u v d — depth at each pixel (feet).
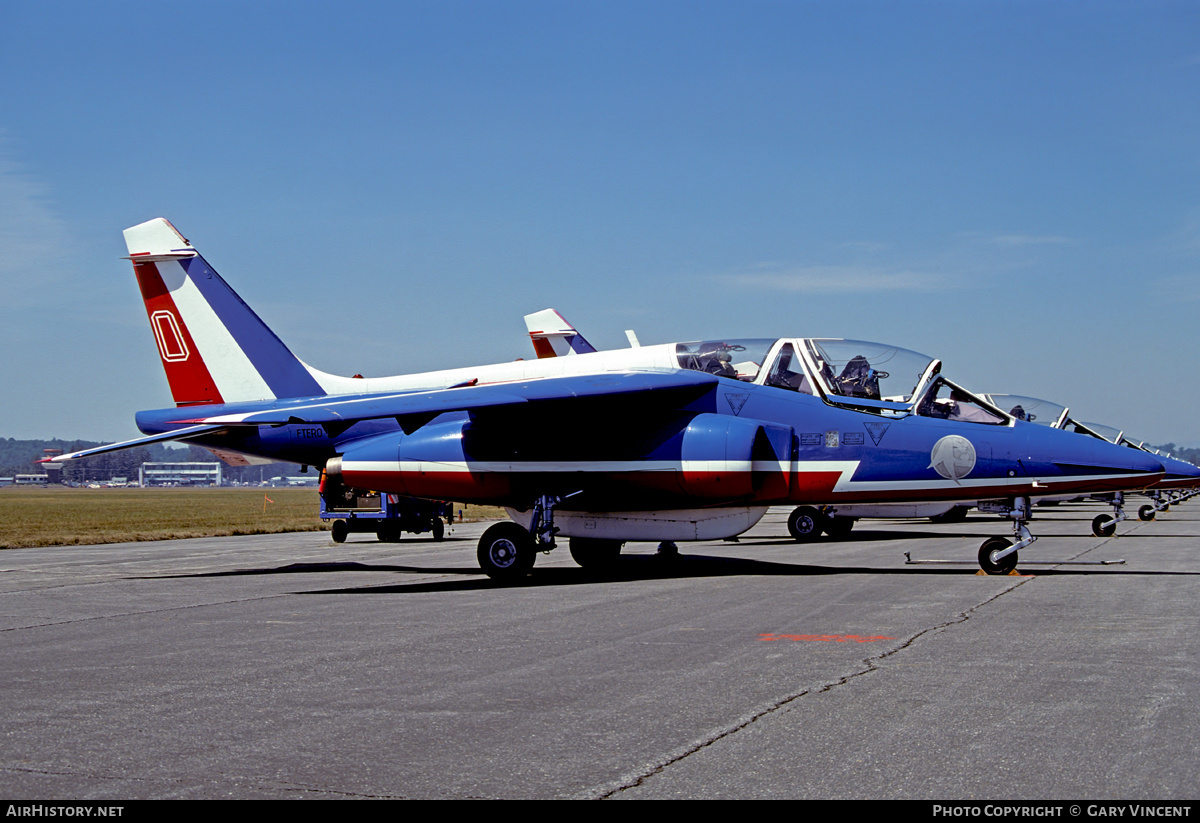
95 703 19.58
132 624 30.83
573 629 28.09
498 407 44.04
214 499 351.67
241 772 14.93
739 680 20.67
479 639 26.71
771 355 45.21
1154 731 16.35
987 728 16.66
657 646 24.91
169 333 59.00
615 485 43.24
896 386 43.47
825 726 16.92
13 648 26.45
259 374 58.44
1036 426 42.22
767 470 42.96
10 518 161.17
